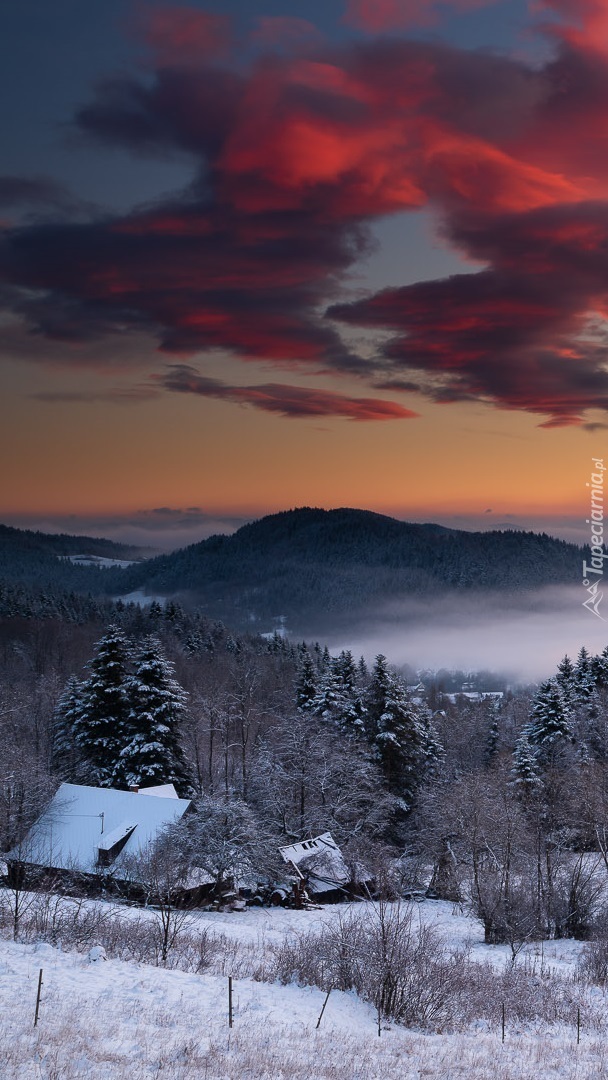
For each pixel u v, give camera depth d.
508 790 63.84
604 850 51.25
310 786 63.78
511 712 122.31
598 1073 20.19
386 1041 21.33
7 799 50.62
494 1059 20.83
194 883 48.56
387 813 62.91
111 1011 19.06
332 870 56.22
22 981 20.22
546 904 46.31
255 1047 18.34
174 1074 15.43
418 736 70.44
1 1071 14.16
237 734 91.19
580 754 73.06
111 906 37.25
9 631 148.25
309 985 26.23
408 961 25.55
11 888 36.62
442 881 58.28
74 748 67.50
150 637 65.50
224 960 27.98
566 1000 29.38
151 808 52.22
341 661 88.19
